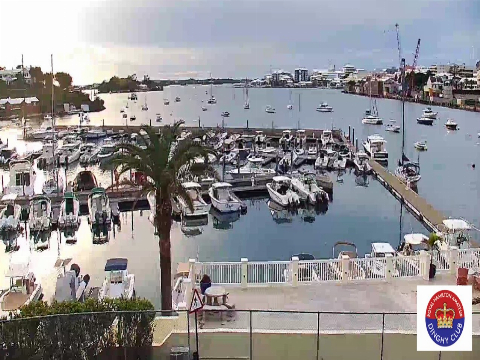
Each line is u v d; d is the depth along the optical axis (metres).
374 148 99.62
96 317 17.67
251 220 62.19
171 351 18.55
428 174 86.88
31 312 18.52
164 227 25.19
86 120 159.88
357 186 79.88
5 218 56.09
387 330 19.30
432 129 146.50
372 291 23.33
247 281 24.09
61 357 17.27
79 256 48.34
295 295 22.89
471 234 52.97
